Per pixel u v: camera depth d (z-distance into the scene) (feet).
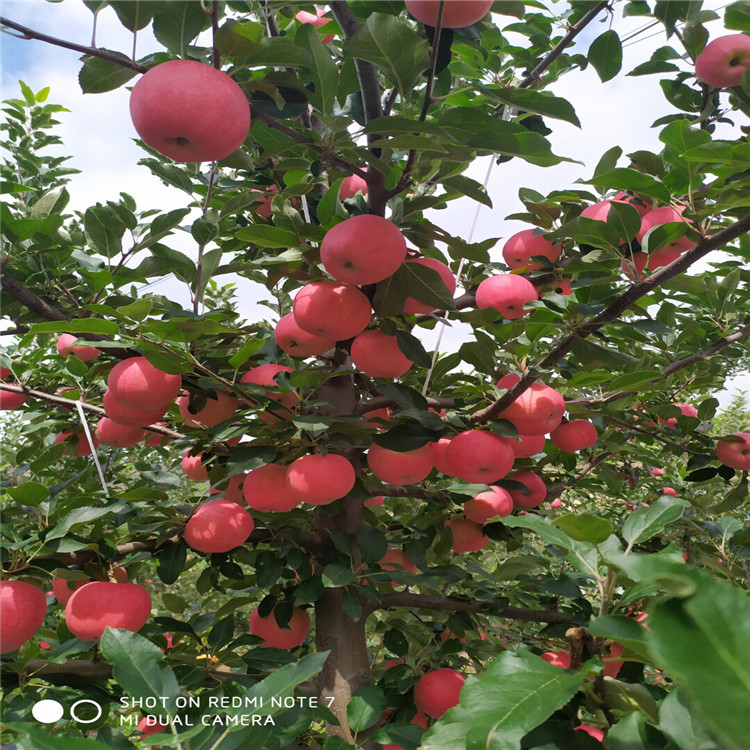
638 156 7.48
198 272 7.93
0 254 7.39
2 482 10.91
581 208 8.77
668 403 11.44
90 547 6.64
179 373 6.33
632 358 7.18
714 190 6.48
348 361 8.57
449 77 7.05
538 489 9.25
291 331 7.13
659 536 11.04
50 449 9.86
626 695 3.36
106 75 5.14
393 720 7.88
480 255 6.91
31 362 9.00
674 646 1.76
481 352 8.05
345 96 6.47
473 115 5.50
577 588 8.61
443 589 10.27
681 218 6.61
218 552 8.04
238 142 4.81
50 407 10.34
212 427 6.98
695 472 10.48
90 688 6.44
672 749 2.85
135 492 6.86
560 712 3.55
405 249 6.11
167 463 13.76
